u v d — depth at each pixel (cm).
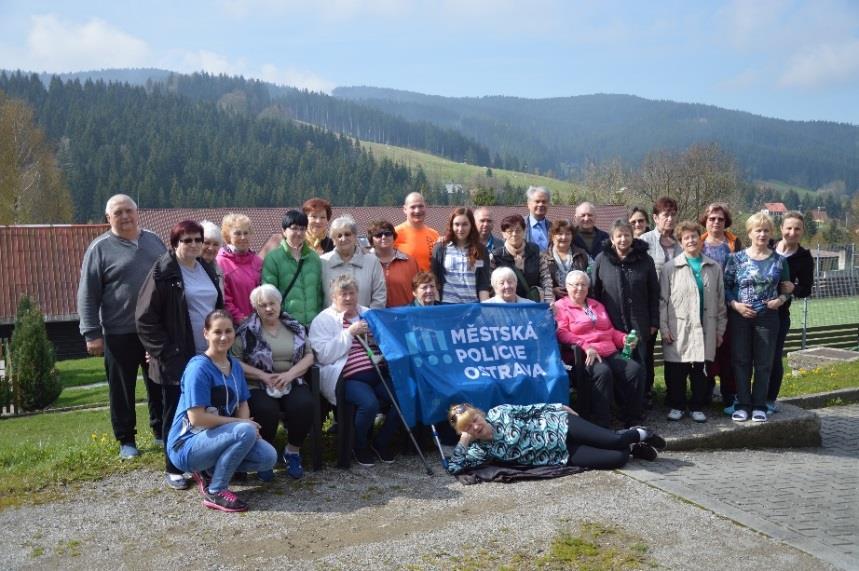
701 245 802
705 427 773
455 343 715
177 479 607
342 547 497
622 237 765
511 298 755
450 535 514
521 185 15738
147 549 499
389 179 13188
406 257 780
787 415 816
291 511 560
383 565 471
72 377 2527
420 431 718
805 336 1816
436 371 693
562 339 755
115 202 661
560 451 655
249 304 696
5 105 5978
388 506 568
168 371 604
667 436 741
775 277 782
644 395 831
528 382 713
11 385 1966
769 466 700
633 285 767
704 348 780
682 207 5375
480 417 636
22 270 3284
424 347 699
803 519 552
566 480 625
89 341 664
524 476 627
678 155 5606
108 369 677
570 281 757
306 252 711
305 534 519
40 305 3127
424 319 715
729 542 504
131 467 655
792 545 500
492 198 4538
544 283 803
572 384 773
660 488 605
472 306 742
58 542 511
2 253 3334
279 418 632
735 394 837
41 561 483
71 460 672
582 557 480
